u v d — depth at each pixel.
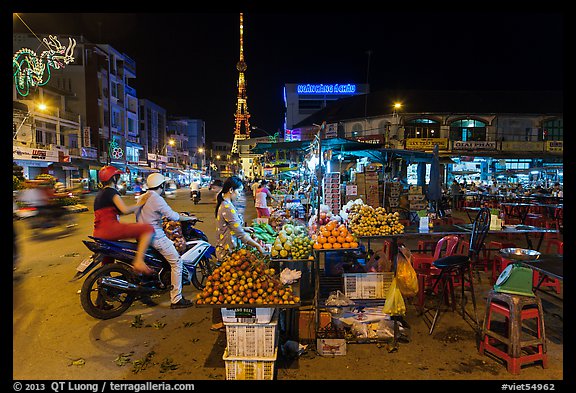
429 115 30.81
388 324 4.53
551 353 4.13
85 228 13.70
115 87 44.19
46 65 34.00
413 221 12.16
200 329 4.88
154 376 3.73
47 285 6.73
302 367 3.87
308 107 51.69
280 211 11.89
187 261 6.09
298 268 5.16
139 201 5.48
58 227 13.79
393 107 31.70
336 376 3.69
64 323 5.07
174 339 4.57
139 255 5.18
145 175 52.38
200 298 3.65
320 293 5.12
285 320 4.37
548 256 4.76
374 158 16.44
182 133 77.06
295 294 4.44
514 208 14.28
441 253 6.69
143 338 4.61
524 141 29.55
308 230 6.22
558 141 29.61
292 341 4.15
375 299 4.76
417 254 6.54
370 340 4.37
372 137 30.39
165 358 4.09
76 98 37.78
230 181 5.42
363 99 35.59
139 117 56.41
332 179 9.86
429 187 10.85
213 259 6.55
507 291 3.93
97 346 4.39
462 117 30.91
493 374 3.73
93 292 6.31
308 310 4.38
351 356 4.08
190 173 75.88
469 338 4.50
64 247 10.23
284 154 19.84
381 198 13.84
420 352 4.16
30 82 30.88
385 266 5.03
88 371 3.83
